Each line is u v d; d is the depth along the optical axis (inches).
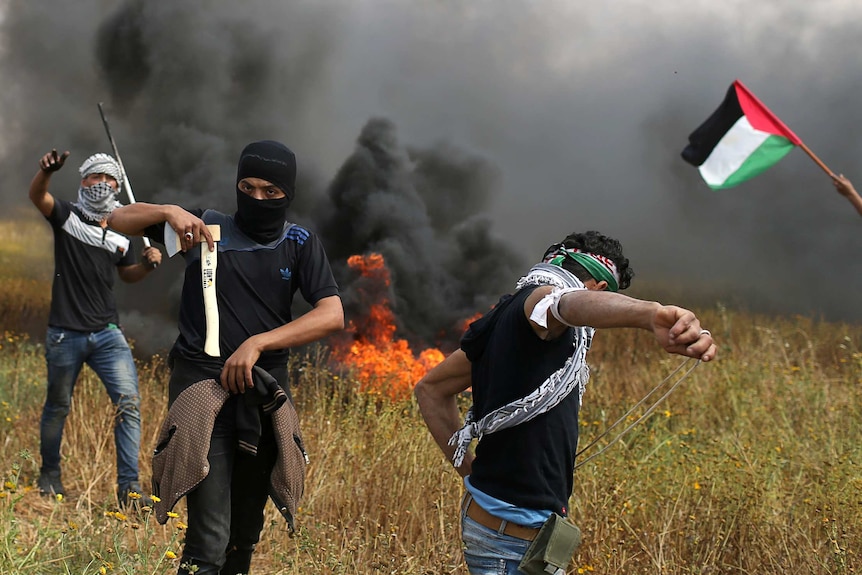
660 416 265.0
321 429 225.5
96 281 206.8
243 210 135.3
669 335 78.1
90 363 208.2
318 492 193.8
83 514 178.1
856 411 259.6
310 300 137.5
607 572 160.2
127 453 199.3
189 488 127.1
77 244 205.0
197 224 133.2
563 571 103.2
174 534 137.5
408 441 210.5
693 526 175.8
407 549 171.2
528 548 102.0
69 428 234.5
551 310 93.2
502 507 103.0
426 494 187.5
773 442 234.2
